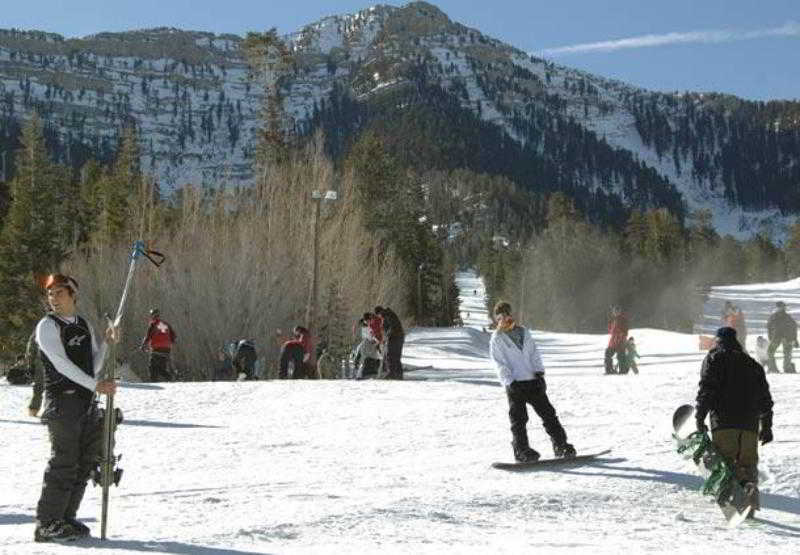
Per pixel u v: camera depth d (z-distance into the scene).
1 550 6.73
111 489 10.38
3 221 82.69
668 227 176.12
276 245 39.88
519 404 11.56
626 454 12.06
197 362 37.44
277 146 71.56
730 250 197.50
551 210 184.50
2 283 70.94
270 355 37.62
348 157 102.69
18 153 85.19
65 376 7.17
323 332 40.38
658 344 61.59
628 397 17.86
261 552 6.76
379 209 96.06
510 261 148.62
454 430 14.91
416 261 101.25
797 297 138.12
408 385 21.59
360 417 16.73
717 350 9.04
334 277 41.28
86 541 7.14
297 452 13.34
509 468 11.23
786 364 27.67
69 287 7.31
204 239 39.62
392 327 25.88
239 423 16.55
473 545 7.23
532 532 7.91
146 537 7.36
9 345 67.31
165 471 11.88
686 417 9.49
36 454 13.54
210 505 9.08
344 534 7.57
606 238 143.38
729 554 7.16
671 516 8.91
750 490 8.48
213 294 37.44
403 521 8.17
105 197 80.75
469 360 54.78
